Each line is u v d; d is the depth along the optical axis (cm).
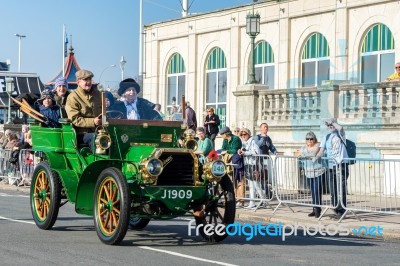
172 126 1210
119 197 1087
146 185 1103
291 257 1045
